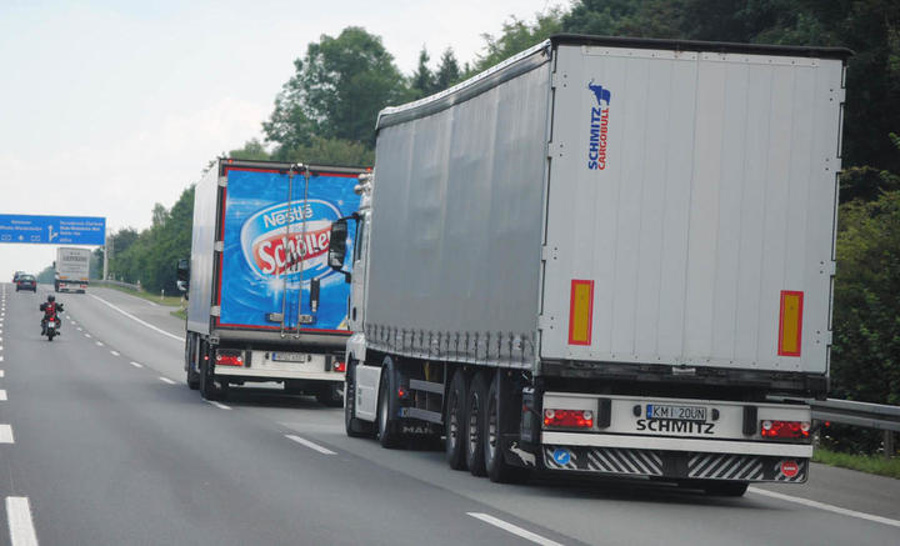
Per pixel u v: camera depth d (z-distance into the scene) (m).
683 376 16.69
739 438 17.08
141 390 38.66
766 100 16.88
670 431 16.94
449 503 16.02
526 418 17.25
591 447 17.02
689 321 16.70
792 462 17.33
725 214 16.80
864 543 13.81
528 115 17.47
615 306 16.62
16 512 13.76
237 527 13.27
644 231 16.69
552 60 16.62
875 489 20.06
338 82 168.12
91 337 78.50
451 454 20.83
